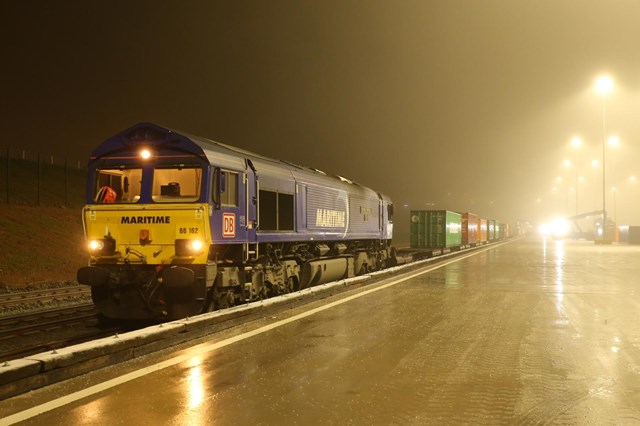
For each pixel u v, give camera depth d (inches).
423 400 231.1
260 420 206.5
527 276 851.4
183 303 432.5
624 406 223.1
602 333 380.2
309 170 707.4
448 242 1603.1
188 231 430.9
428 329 392.5
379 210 985.5
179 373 271.6
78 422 203.8
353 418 209.2
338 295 592.7
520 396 236.5
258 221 527.8
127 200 451.5
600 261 1252.5
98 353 277.9
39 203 1226.0
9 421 204.4
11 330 461.4
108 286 446.0
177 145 443.2
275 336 364.8
